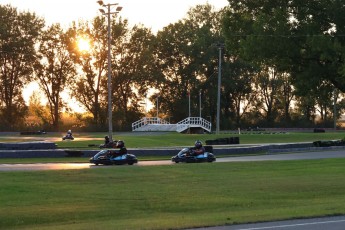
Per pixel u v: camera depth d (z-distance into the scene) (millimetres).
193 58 134125
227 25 64438
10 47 119938
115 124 125625
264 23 59125
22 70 123500
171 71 138000
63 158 47656
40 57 123938
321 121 144750
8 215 19422
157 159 46969
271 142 71688
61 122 129250
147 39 128250
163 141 68875
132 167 35812
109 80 60469
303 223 17031
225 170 34500
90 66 126625
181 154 43031
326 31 60438
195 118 111375
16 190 24953
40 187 25984
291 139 76625
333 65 58812
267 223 17109
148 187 26797
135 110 134500
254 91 143875
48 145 55688
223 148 52656
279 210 19922
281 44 58875
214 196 24078
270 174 32531
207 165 37562
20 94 126562
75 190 25391
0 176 29719
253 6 63250
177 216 19344
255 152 54062
